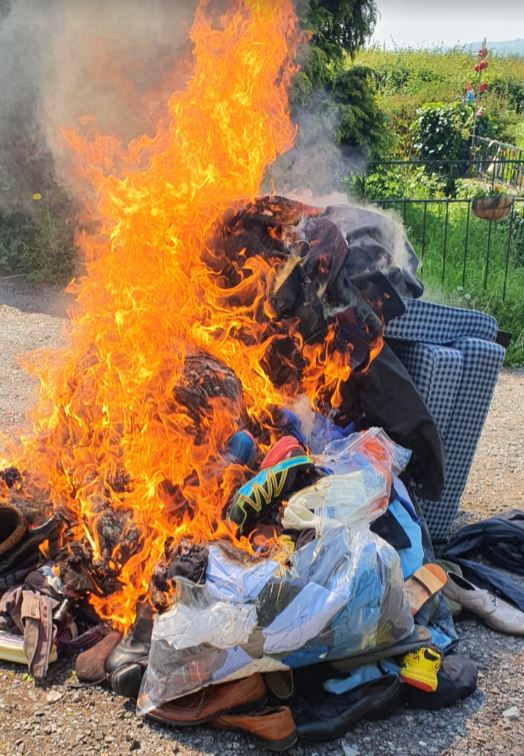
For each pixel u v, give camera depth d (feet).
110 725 8.41
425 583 9.59
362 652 8.52
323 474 9.45
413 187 37.68
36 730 8.32
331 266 10.49
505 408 18.57
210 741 8.26
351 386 10.80
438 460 10.68
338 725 8.24
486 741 8.42
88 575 9.65
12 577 9.92
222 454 9.78
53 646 9.11
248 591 8.13
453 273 26.30
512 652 9.86
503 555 11.75
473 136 44.06
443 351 11.07
